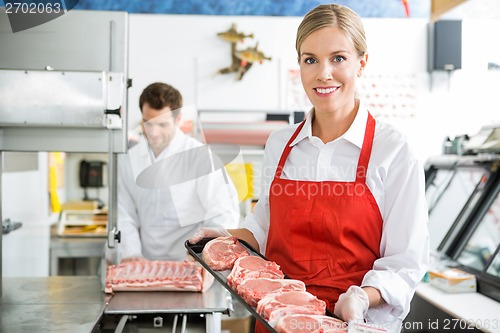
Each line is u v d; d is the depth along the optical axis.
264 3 4.49
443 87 4.49
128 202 2.76
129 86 2.22
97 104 2.07
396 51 4.52
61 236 4.32
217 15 4.48
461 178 4.18
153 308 2.03
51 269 4.18
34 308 2.03
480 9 4.03
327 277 1.58
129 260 2.54
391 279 1.44
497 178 3.82
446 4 2.56
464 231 3.84
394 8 4.50
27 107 2.06
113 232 2.18
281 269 1.67
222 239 1.74
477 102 4.16
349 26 1.49
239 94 4.50
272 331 1.24
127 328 1.94
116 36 2.15
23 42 2.13
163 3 4.45
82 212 4.48
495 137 3.73
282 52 4.51
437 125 4.52
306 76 1.54
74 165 4.93
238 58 4.46
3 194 3.16
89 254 4.20
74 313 1.97
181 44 4.47
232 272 1.49
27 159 3.67
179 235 2.75
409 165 1.56
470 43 4.25
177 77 4.48
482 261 3.58
